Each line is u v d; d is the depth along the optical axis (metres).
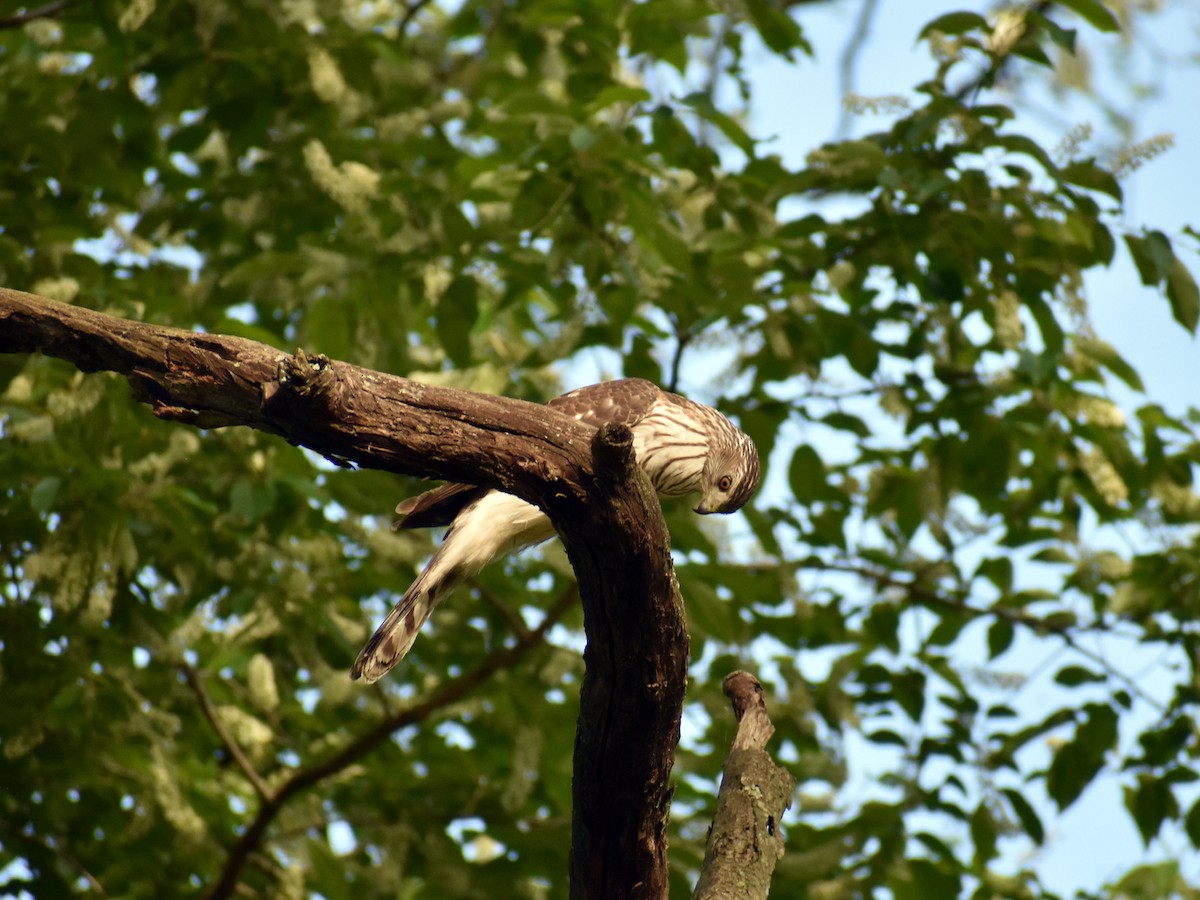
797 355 11.66
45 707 10.23
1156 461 11.82
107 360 5.28
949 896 11.91
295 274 11.37
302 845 11.20
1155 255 10.30
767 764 6.34
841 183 10.95
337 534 11.66
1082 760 12.13
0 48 14.22
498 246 11.30
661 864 5.89
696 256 11.38
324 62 11.71
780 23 11.91
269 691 11.13
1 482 10.05
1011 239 10.83
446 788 12.08
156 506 10.11
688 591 11.20
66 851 11.27
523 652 11.84
